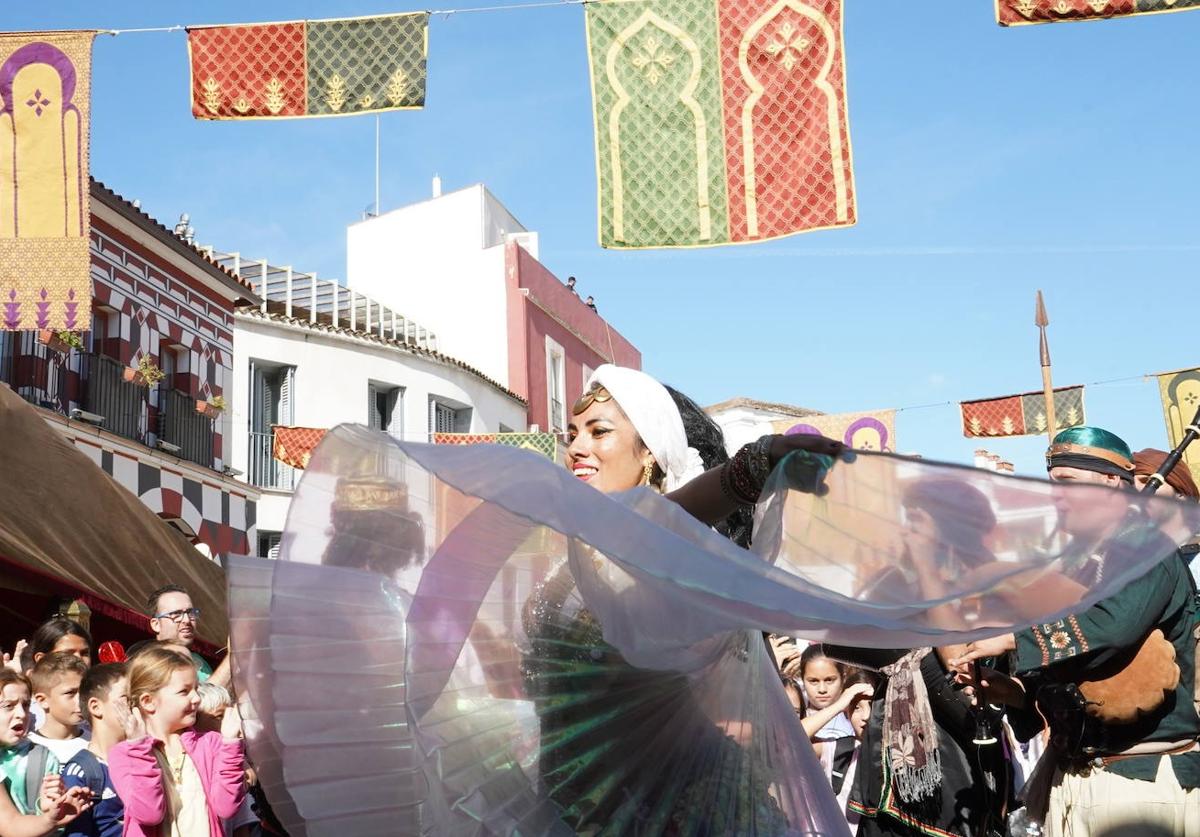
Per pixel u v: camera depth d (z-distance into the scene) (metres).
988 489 2.03
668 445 2.59
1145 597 3.10
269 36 7.54
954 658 3.83
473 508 2.33
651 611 2.13
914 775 4.38
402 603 2.34
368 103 7.48
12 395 8.37
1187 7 6.54
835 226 7.09
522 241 33.81
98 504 8.67
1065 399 15.30
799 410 30.33
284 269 25.58
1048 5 6.62
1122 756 3.24
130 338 17.17
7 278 7.85
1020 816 5.06
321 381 22.78
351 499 2.36
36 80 7.91
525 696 2.27
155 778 4.37
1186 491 3.62
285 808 2.31
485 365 29.98
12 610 9.23
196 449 18.73
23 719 4.64
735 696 2.36
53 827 4.16
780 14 7.25
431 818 2.21
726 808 2.29
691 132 7.27
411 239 31.34
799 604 1.93
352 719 2.30
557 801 2.24
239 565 2.40
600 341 35.12
